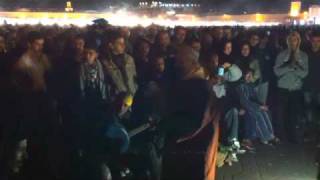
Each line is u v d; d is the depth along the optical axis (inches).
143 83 138.9
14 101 133.3
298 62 201.9
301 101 203.6
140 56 178.5
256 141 199.5
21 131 134.1
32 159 137.6
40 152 135.6
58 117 135.6
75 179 128.0
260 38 226.5
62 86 142.5
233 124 177.3
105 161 127.6
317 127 188.9
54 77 146.5
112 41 172.1
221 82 179.0
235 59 197.3
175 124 104.0
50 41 178.9
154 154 129.8
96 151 127.4
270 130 196.2
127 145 127.3
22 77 133.0
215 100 105.4
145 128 132.1
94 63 153.3
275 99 209.5
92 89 140.2
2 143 135.9
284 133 205.6
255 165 167.8
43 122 134.1
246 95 192.5
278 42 234.7
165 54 182.4
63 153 134.1
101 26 235.3
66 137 133.2
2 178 136.9
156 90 131.9
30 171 136.8
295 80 201.8
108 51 168.6
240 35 239.1
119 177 131.7
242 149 187.3
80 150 128.3
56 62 152.6
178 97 103.7
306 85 202.7
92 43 172.9
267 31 282.4
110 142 126.8
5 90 133.4
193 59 104.5
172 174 105.2
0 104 133.6
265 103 206.4
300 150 187.5
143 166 130.7
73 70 146.7
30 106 133.3
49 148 134.7
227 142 172.9
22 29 242.5
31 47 146.6
